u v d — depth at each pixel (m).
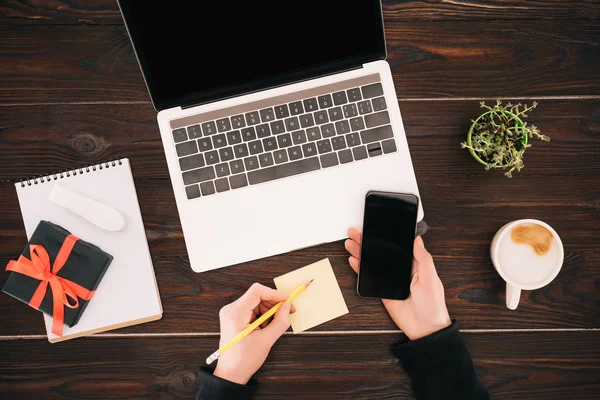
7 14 0.77
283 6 0.66
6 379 0.78
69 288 0.74
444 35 0.79
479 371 0.80
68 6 0.77
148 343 0.78
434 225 0.79
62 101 0.78
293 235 0.74
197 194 0.73
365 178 0.74
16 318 0.78
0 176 0.78
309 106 0.73
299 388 0.79
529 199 0.80
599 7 0.80
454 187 0.79
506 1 0.79
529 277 0.75
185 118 0.72
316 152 0.73
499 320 0.80
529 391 0.80
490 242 0.80
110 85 0.78
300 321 0.78
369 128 0.73
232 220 0.73
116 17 0.78
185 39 0.66
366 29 0.69
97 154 0.78
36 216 0.76
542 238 0.75
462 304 0.80
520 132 0.73
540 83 0.80
